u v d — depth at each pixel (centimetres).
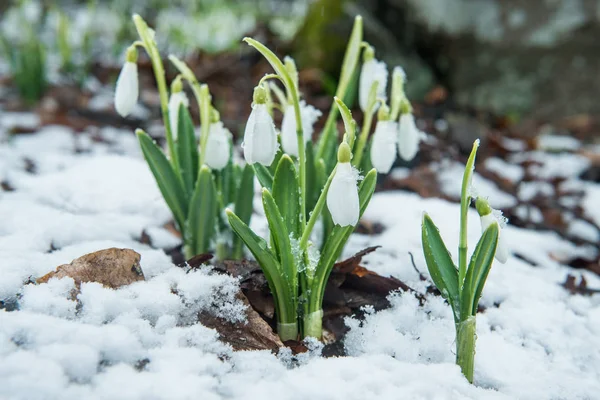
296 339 51
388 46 119
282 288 50
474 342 48
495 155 99
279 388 45
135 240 60
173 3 186
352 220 45
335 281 53
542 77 121
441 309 54
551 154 103
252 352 48
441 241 47
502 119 117
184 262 55
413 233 64
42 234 57
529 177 89
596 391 49
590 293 60
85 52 121
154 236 61
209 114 53
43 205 65
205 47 148
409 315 53
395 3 124
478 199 46
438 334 52
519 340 53
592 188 87
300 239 50
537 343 53
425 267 58
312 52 120
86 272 50
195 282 50
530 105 122
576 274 63
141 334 47
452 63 124
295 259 49
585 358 52
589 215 77
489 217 46
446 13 121
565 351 53
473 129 102
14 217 60
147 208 66
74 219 60
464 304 47
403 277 57
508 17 121
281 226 48
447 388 46
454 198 77
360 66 113
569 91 121
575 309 57
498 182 84
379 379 46
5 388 42
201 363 46
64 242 58
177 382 44
